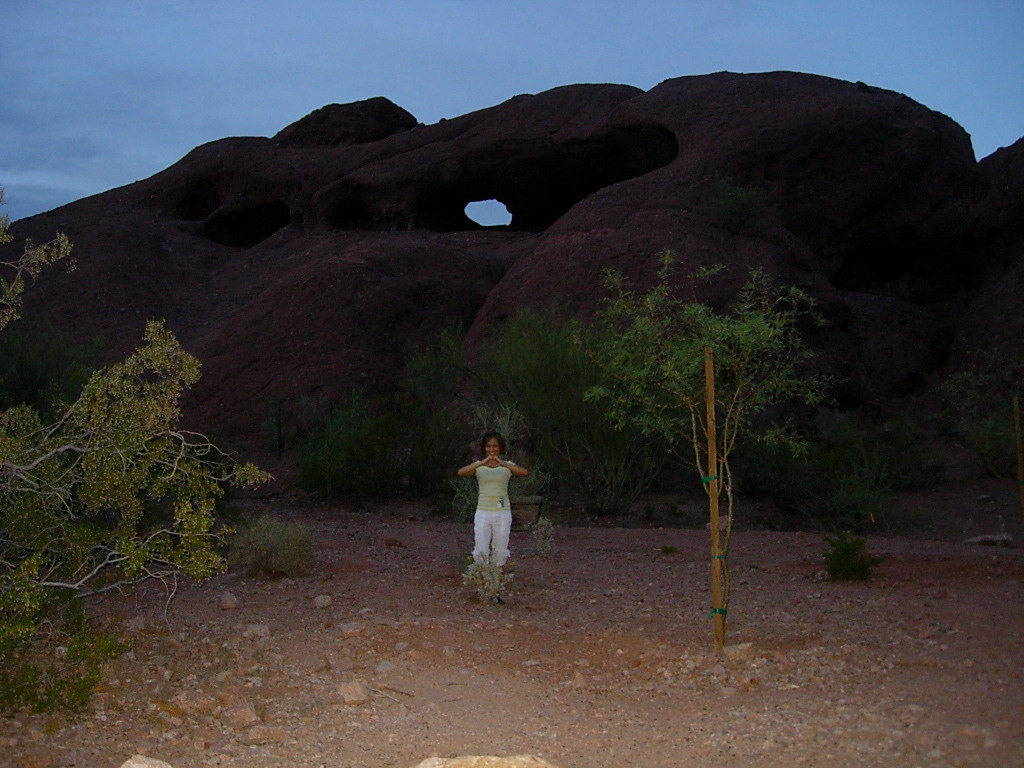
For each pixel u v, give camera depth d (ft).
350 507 60.18
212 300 128.77
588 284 94.53
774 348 24.49
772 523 52.44
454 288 111.96
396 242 124.88
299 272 114.01
